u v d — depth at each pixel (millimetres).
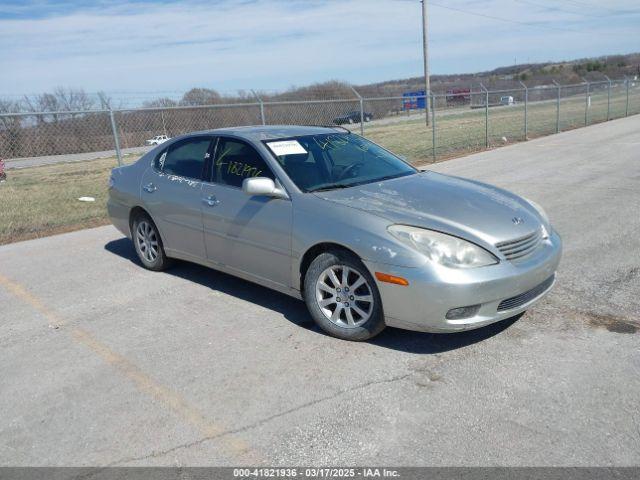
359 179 4664
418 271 3559
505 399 3211
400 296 3646
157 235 5723
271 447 2902
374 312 3822
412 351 3842
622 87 54562
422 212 3893
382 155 5277
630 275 5074
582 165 12180
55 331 4516
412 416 3098
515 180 10680
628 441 2793
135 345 4172
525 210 4254
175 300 5051
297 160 4629
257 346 4039
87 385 3617
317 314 4141
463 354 3758
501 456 2734
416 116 34250
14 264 6562
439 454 2775
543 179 10609
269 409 3240
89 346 4195
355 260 3854
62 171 19328
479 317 3629
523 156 14500
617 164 12008
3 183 15047
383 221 3807
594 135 19094
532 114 33688
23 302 5234
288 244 4242
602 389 3256
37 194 12648
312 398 3328
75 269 6223
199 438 3006
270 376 3605
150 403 3367
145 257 5980
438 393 3311
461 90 39875
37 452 2949
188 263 6176
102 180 16031
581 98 46094
